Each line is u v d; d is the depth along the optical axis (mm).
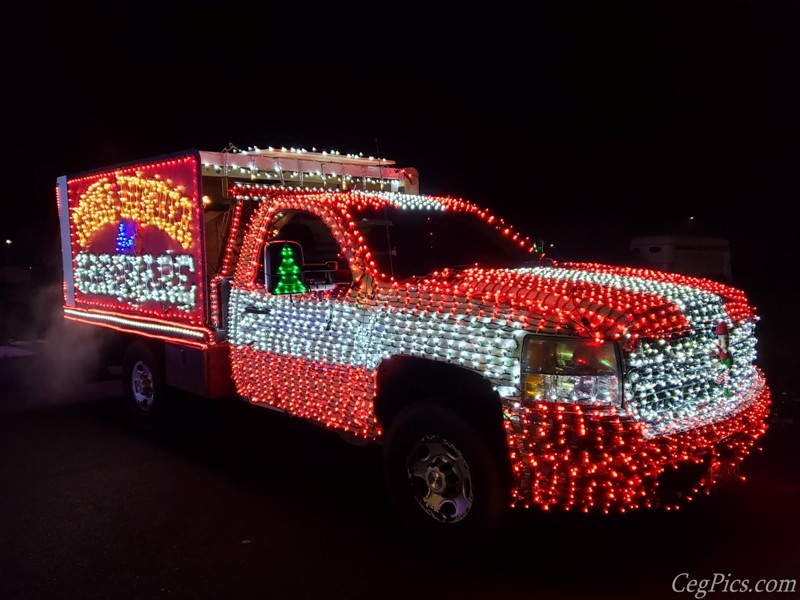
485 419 4031
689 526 4633
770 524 4645
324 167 6805
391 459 4438
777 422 6992
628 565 4164
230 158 6051
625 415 3604
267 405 5500
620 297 3969
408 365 4473
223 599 3855
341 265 5316
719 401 4219
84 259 7812
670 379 3871
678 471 3754
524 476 3766
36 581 4074
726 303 4562
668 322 3859
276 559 4293
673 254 17391
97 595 3914
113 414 7754
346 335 4730
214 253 6102
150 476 5746
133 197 6809
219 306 5816
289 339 5168
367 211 5199
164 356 6734
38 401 8398
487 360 3932
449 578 4051
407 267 5117
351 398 4727
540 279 4469
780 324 14938
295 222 5836
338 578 4059
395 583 3998
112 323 7250
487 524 4016
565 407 3643
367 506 5098
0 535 4672
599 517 4750
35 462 6137
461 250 5629
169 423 6852
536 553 4316
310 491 5402
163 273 6426
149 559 4316
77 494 5371
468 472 4066
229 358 5902
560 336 3719
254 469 5914
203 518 4898
